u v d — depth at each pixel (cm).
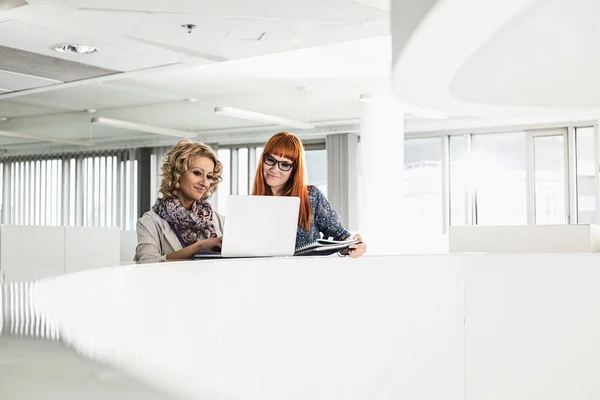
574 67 326
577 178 1262
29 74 709
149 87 1174
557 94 380
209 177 389
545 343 398
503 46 294
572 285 404
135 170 1631
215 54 640
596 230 602
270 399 268
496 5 196
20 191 1764
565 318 402
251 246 323
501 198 1334
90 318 126
